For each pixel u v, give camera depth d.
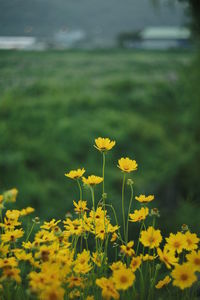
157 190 7.53
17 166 9.73
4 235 1.32
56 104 13.00
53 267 1.16
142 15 24.95
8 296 1.20
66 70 14.88
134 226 3.76
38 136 11.78
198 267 1.22
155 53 18.62
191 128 8.55
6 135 11.05
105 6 24.61
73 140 11.89
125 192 8.46
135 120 13.15
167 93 13.95
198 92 7.93
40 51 14.05
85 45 20.23
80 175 1.38
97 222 1.38
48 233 1.35
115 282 1.17
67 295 1.22
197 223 4.40
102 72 16.17
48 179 9.62
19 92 11.89
